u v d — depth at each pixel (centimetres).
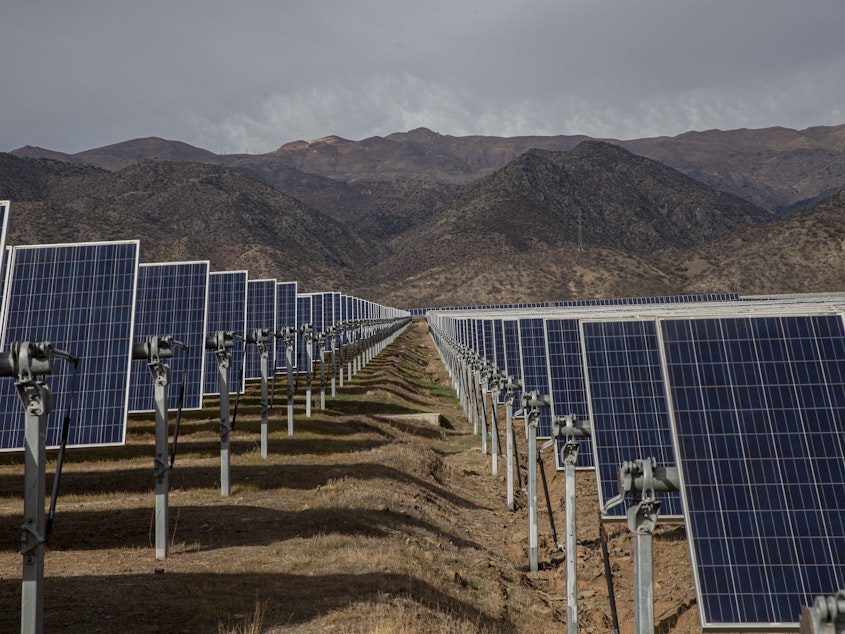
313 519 2369
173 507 2541
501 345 5491
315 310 8875
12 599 1585
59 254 2859
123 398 2553
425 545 2352
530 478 2555
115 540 2138
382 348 11088
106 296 2747
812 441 1514
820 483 1466
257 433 4056
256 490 2819
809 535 1417
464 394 6300
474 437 5169
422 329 19262
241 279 5019
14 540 2100
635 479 1237
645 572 1238
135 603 1577
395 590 1748
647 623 1227
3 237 2489
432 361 10931
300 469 3219
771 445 1514
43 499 1239
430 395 7319
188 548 2064
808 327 1656
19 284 2798
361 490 2831
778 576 1386
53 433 2497
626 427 2480
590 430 1769
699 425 1551
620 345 2611
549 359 3609
